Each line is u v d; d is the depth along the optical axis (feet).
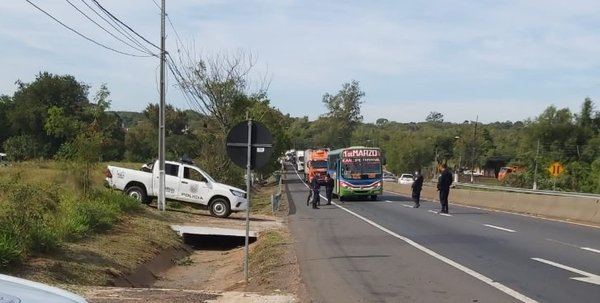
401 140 396.16
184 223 69.41
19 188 38.86
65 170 63.36
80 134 65.82
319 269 39.70
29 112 241.96
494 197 100.53
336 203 116.88
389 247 49.85
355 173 122.21
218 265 52.75
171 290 32.53
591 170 234.79
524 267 38.73
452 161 378.94
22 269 33.01
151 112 290.56
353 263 41.78
